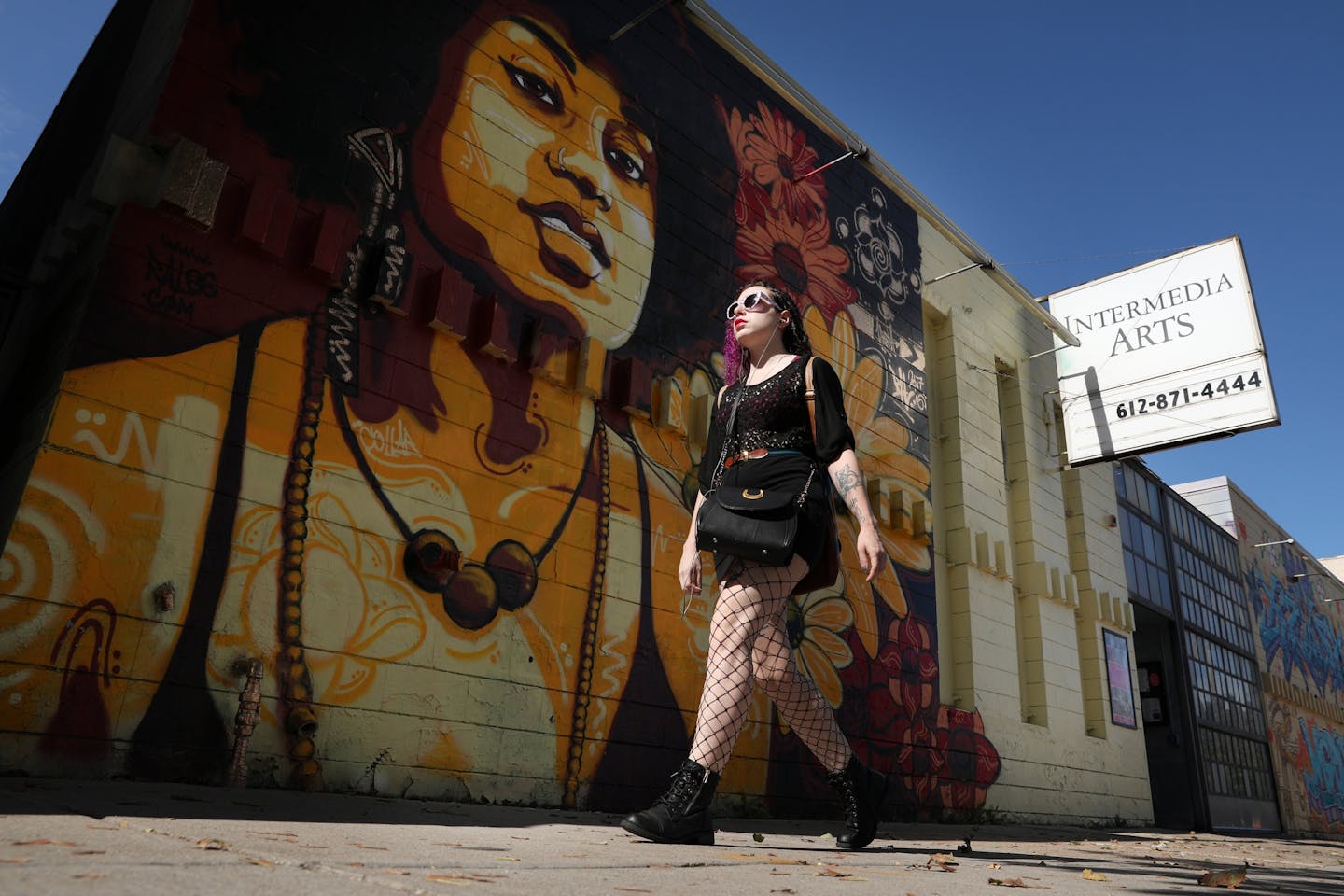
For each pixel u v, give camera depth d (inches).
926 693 348.2
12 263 294.2
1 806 85.6
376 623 191.5
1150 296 437.4
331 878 53.2
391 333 210.2
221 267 184.7
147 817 92.4
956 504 409.1
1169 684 620.4
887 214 409.1
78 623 152.3
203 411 175.6
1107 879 102.9
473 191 237.6
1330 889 121.7
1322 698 903.7
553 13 275.7
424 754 192.2
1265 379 387.2
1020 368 488.4
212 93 191.9
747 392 111.6
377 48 225.6
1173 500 689.0
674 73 315.0
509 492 224.7
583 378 246.7
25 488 151.8
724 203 319.3
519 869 66.8
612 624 239.3
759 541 99.3
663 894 57.6
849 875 82.1
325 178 206.1
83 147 253.4
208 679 165.0
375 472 199.3
